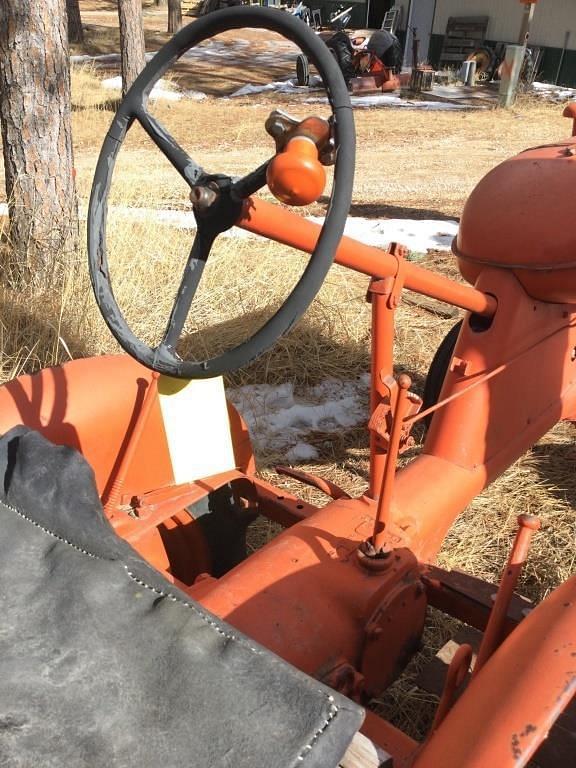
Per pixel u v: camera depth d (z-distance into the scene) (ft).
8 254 14.66
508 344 7.58
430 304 15.96
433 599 6.14
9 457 4.89
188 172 4.67
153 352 4.91
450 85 52.01
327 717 3.32
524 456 10.96
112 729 3.26
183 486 6.97
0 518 4.42
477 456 7.39
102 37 69.72
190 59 63.62
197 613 3.86
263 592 5.38
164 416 6.86
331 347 13.98
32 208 14.14
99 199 4.99
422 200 25.66
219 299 14.75
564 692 3.78
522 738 3.64
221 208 4.53
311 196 4.09
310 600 5.36
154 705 3.37
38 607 3.85
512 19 54.29
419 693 7.12
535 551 9.02
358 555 5.65
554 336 8.20
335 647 5.21
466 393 7.47
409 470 7.10
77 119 35.63
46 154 13.93
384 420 5.96
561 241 7.46
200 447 7.18
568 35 51.31
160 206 20.83
